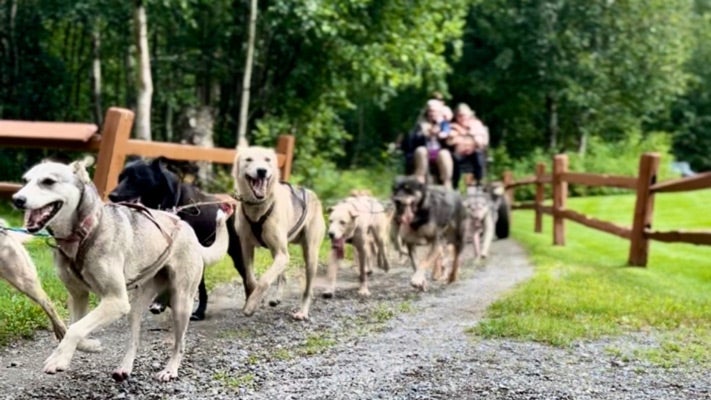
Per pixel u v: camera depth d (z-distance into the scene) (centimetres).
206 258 629
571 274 1162
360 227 1009
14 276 636
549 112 3725
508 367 638
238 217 819
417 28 1912
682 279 1205
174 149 1082
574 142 3819
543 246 1659
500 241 1816
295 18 1731
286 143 1437
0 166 1847
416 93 3838
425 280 1070
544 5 3384
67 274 546
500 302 902
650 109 3631
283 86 1950
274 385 591
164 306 714
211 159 1160
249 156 802
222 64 1922
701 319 848
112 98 2398
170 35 1934
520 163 3350
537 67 3481
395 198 1077
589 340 739
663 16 3500
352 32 1836
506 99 3750
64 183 516
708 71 4544
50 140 1081
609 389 586
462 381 598
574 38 3372
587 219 1540
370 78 1927
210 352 686
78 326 522
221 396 564
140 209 580
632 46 3459
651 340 748
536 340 730
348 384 591
